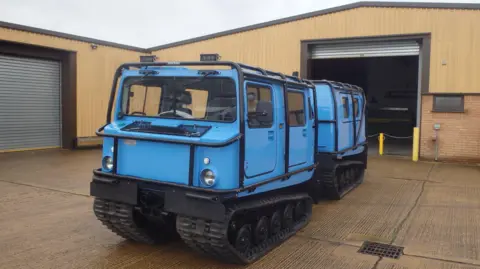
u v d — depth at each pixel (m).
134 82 5.74
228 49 17.17
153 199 5.19
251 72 5.27
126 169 5.29
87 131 16.69
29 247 5.61
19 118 14.93
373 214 7.56
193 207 4.70
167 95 5.51
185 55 17.98
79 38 16.02
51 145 16.08
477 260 5.36
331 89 8.62
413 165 13.23
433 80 13.99
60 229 6.39
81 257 5.30
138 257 5.34
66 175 10.73
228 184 4.72
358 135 10.44
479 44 13.42
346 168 9.62
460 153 13.71
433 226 6.81
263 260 5.32
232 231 5.08
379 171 12.15
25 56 14.91
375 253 5.60
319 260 5.33
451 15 13.71
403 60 24.84
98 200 5.54
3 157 13.69
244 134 4.89
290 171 6.12
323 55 16.06
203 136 4.79
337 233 6.45
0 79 14.25
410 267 5.13
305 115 6.66
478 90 13.49
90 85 16.69
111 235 6.16
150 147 5.09
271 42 16.36
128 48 18.03
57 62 16.03
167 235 5.97
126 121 5.72
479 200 8.59
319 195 8.76
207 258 5.34
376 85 26.98
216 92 5.12
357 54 15.53
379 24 14.66
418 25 14.13
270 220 5.91
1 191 8.84
